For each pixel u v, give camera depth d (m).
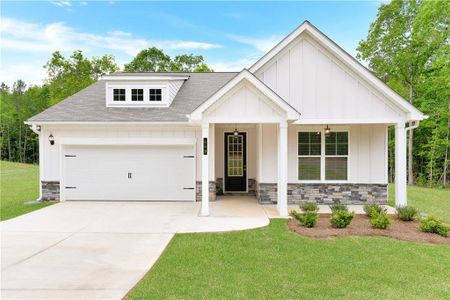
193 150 12.70
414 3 22.45
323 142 12.10
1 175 26.08
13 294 4.63
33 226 8.77
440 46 21.36
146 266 5.77
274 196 11.98
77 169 12.78
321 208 11.26
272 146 11.98
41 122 12.26
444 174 23.72
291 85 11.11
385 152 11.91
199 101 13.99
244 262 5.88
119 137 12.67
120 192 12.78
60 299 4.46
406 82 25.02
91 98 14.72
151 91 13.70
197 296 4.47
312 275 5.27
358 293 4.62
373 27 24.45
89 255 6.39
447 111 22.48
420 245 6.93
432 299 4.46
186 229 8.36
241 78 9.50
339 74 11.01
